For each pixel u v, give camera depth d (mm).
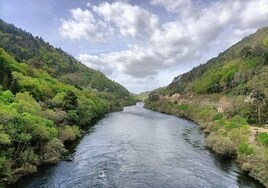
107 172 41969
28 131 41688
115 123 98812
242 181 39500
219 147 55000
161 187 36469
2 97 53344
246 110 89375
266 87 107000
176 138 71000
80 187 35875
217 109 113312
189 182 38594
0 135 34906
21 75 90312
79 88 150625
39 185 36188
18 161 39656
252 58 176500
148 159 49844
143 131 81688
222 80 175625
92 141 64438
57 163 45844
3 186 34375
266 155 41125
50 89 93250
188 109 133875
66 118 69625
